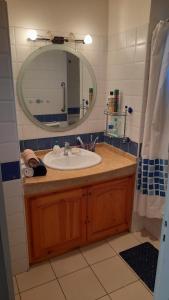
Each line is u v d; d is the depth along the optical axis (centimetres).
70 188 182
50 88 212
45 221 183
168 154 192
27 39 191
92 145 235
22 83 199
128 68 200
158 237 223
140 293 169
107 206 208
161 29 167
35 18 189
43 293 169
